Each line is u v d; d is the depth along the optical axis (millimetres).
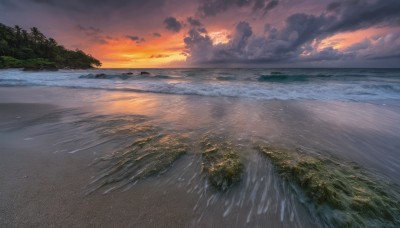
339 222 1989
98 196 2389
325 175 2623
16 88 12312
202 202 2330
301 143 3912
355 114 6199
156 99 8672
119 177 2764
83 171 2900
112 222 2027
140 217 2102
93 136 4199
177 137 4098
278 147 3668
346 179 2580
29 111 6352
